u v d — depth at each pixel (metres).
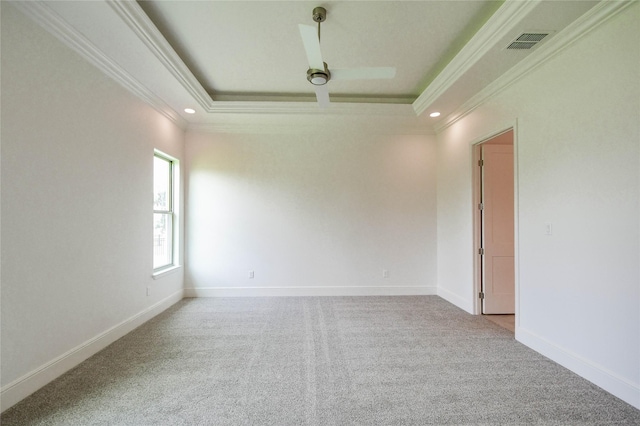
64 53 2.21
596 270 2.04
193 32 2.54
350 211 4.58
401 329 3.14
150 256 3.46
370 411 1.80
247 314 3.62
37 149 2.01
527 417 1.75
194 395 1.96
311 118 4.14
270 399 1.92
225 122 4.33
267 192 4.52
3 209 1.80
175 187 4.26
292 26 2.46
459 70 2.82
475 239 3.65
